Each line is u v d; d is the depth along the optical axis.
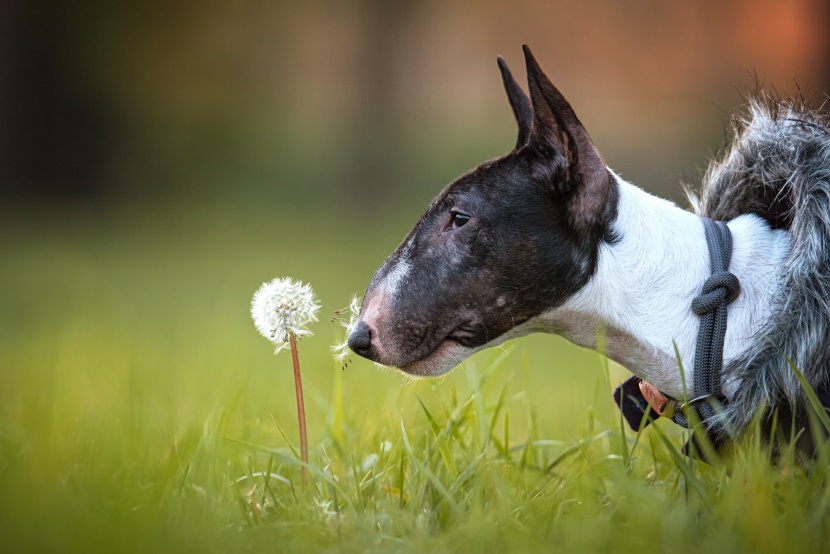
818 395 6.04
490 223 6.16
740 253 6.35
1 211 34.84
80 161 37.25
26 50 35.56
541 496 5.96
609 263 6.20
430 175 42.09
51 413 7.89
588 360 14.05
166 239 31.17
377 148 44.25
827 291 6.08
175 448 6.66
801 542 4.94
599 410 8.52
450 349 6.29
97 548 5.04
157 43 38.28
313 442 8.52
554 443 6.79
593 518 5.37
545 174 6.15
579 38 47.81
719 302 6.15
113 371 10.96
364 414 8.55
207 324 16.31
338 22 47.34
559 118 6.04
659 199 6.50
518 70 48.69
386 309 6.24
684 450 6.36
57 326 16.44
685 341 6.21
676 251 6.25
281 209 38.25
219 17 41.75
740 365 6.11
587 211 6.14
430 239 6.27
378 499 6.31
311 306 6.16
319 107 46.69
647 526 5.11
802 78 29.12
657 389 6.47
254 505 6.02
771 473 5.66
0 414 8.30
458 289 6.20
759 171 6.74
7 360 12.68
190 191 39.94
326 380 11.43
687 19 43.19
